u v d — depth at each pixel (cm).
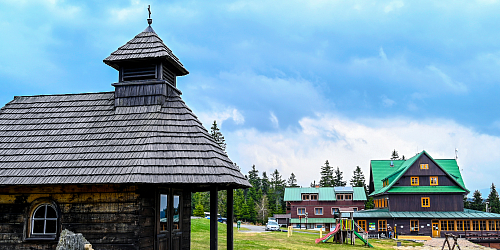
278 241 3144
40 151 1204
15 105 1427
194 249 2133
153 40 1416
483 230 4784
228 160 1240
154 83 1330
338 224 3506
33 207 1153
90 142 1212
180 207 1323
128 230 1088
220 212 8725
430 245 3900
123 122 1276
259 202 9631
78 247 750
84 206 1121
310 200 6969
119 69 1383
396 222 4844
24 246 1138
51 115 1358
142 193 1105
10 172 1139
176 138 1196
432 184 5134
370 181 6275
